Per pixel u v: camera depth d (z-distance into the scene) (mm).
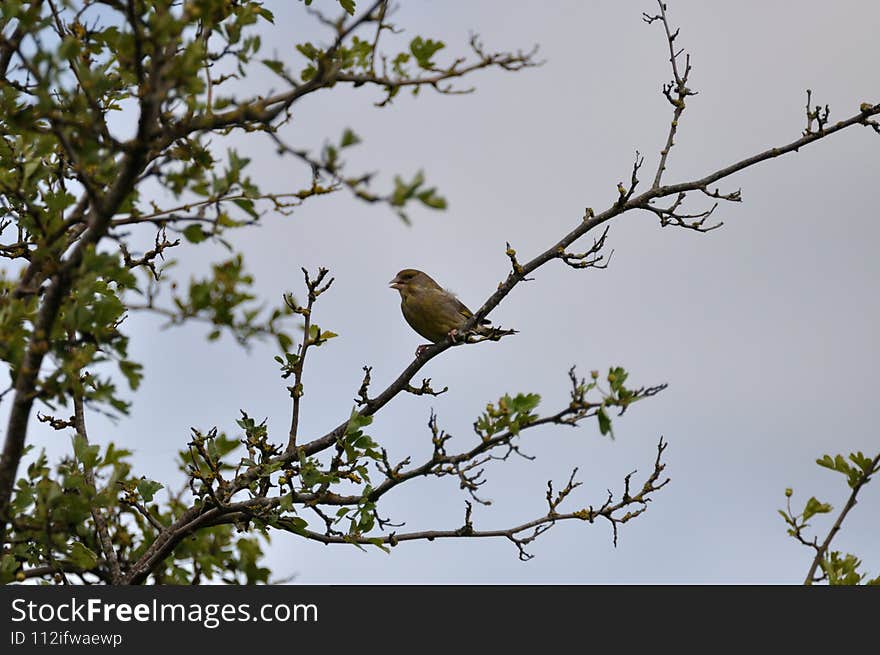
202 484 12203
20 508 9367
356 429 11656
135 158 8188
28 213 9992
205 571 12297
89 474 10523
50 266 8805
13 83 10023
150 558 11758
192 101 8180
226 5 8781
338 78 8773
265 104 8500
